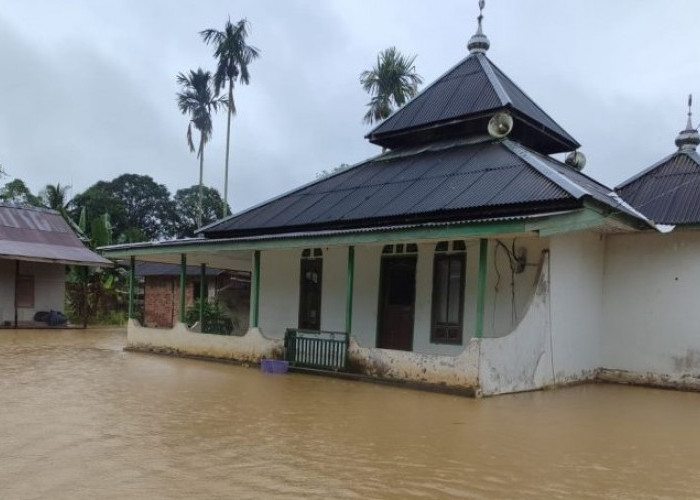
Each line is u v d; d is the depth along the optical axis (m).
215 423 7.05
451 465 5.52
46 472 4.95
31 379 10.28
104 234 30.58
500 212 10.34
